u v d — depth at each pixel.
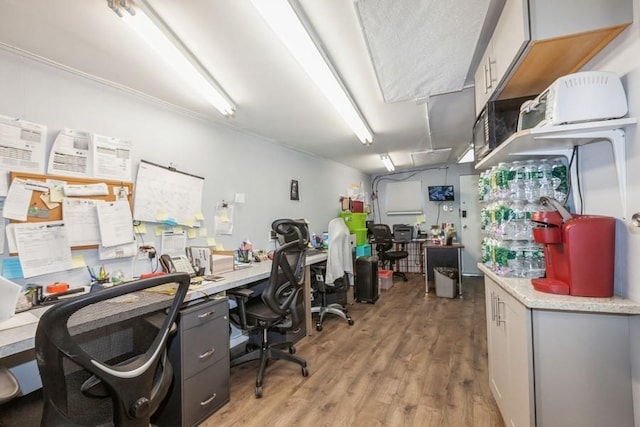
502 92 1.70
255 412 1.90
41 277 1.70
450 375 2.28
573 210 1.56
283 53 1.77
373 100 2.56
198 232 2.73
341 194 5.70
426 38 1.59
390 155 4.97
